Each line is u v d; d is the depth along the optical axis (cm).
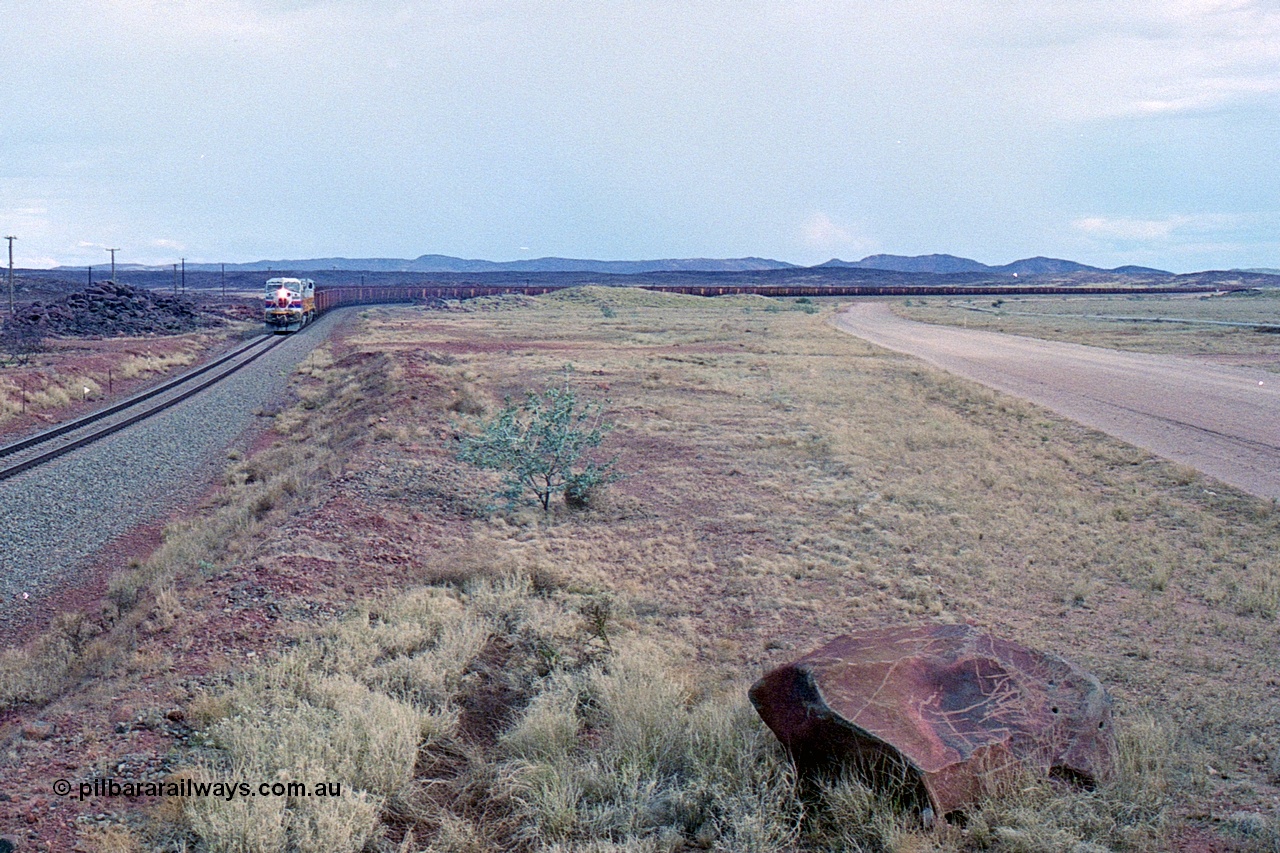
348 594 1045
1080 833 555
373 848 554
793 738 625
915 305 12412
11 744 661
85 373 3466
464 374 3391
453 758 688
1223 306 10462
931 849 531
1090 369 3928
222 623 916
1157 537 1430
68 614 1126
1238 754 708
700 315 9725
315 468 1827
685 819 605
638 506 1598
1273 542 1381
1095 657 949
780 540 1403
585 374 3653
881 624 1058
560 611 1035
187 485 1911
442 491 1591
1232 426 2408
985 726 611
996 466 1958
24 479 1812
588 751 701
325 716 686
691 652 960
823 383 3444
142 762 624
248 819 526
